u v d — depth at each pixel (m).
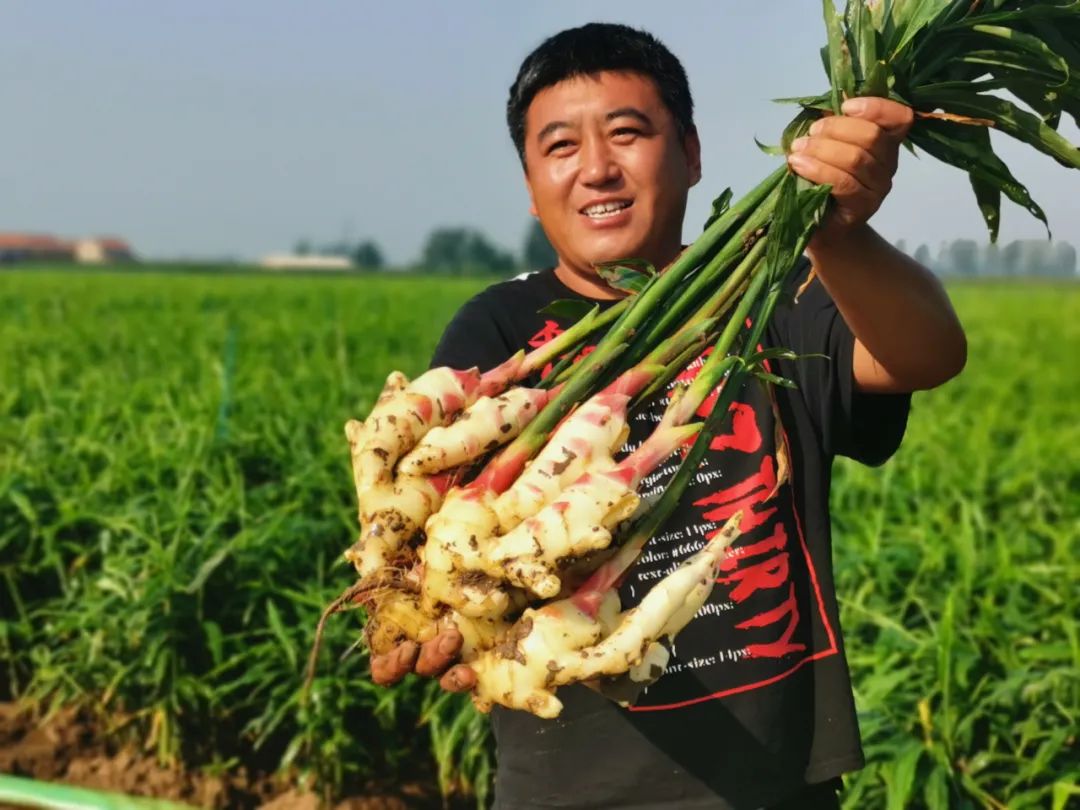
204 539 4.62
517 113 2.34
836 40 1.86
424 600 1.82
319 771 4.20
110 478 5.58
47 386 9.45
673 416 1.82
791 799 2.17
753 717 2.12
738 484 2.22
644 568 2.18
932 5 1.89
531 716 2.20
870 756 3.39
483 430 1.87
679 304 1.91
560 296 2.36
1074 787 3.18
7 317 19.80
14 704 4.84
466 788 4.20
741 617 2.15
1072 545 5.21
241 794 4.34
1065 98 1.97
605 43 2.24
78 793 1.94
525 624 1.76
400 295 29.52
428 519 1.87
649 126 2.23
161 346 14.11
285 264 99.94
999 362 16.12
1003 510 6.28
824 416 2.24
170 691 4.35
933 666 3.67
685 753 2.13
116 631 4.50
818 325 2.22
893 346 2.08
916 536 4.97
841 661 2.20
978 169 1.93
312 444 6.70
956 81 1.89
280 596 4.67
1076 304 32.34
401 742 4.40
